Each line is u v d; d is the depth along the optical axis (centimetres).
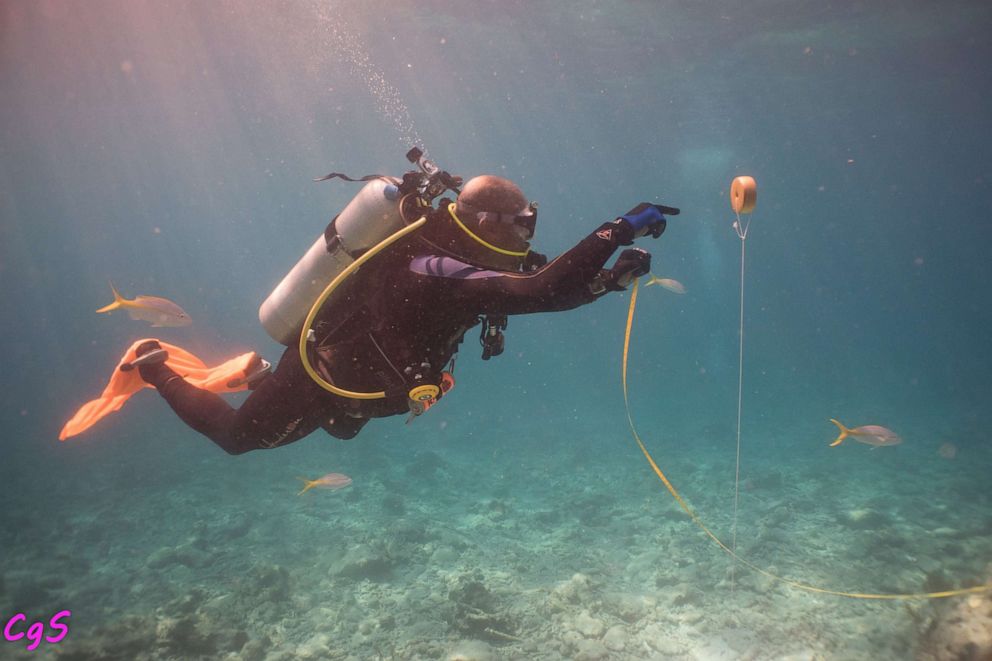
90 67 2880
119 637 776
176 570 1077
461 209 202
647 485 1537
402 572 1024
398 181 216
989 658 519
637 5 2106
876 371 4206
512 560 1064
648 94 3388
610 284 177
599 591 916
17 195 7388
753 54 2653
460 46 2689
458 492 1536
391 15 2314
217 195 9631
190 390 248
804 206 10119
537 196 9731
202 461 1858
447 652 757
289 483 1590
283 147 5650
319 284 224
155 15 2264
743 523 1225
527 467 1781
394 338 200
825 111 3841
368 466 1742
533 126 4556
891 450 1845
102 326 6706
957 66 2934
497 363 4803
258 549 1162
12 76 2927
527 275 177
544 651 761
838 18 2231
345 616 864
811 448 1947
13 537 1271
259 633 838
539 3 2123
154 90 3428
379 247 198
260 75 3228
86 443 2159
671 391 3475
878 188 8519
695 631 799
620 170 6712
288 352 228
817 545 1081
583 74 3034
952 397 2953
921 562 973
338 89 3562
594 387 3709
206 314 6781
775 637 766
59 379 3769
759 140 4772
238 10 2253
